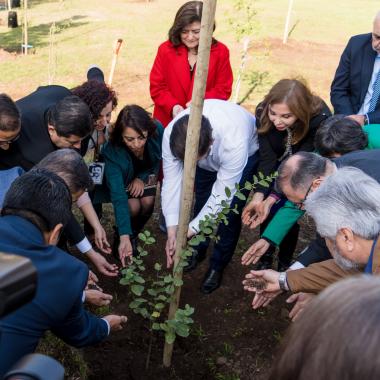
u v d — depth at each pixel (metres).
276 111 3.14
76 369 2.77
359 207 2.00
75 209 4.64
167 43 4.39
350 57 4.54
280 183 2.73
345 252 2.10
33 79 9.07
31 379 0.97
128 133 3.32
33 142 3.00
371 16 16.27
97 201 3.84
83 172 2.54
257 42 11.77
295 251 4.48
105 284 3.88
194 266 4.12
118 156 3.60
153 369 3.23
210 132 2.83
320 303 0.85
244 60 7.50
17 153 3.00
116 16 14.86
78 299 2.05
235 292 3.95
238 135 3.16
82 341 2.34
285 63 10.45
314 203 2.14
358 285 0.84
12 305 0.91
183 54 4.33
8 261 0.94
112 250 4.22
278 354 0.91
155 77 4.49
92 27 13.30
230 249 3.79
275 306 3.82
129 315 3.63
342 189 2.05
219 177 3.25
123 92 8.41
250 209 3.47
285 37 11.98
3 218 1.95
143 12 15.60
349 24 14.89
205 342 3.48
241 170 3.21
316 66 10.45
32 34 12.35
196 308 3.77
